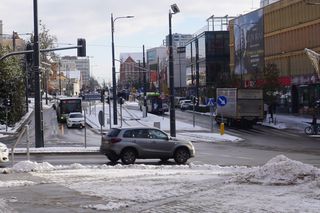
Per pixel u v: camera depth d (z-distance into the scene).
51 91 145.88
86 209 11.16
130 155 24.42
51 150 30.58
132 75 165.62
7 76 54.97
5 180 16.50
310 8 67.19
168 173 18.14
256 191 12.49
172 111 40.72
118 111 81.06
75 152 30.03
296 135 46.34
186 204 11.24
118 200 12.09
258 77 68.69
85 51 33.38
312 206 10.30
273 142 39.72
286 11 73.25
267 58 79.00
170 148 24.98
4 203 12.01
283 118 64.44
